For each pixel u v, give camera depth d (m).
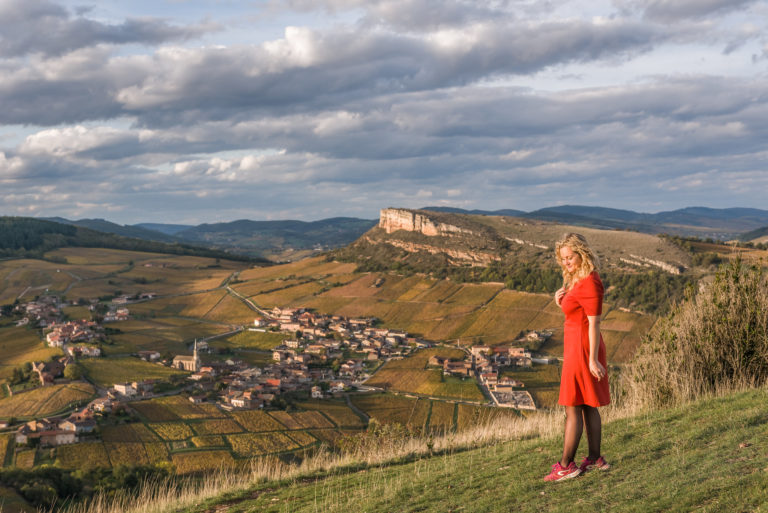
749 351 10.65
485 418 90.50
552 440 9.65
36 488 45.56
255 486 11.56
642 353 11.79
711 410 8.64
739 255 11.68
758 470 5.62
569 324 6.58
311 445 80.19
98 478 55.50
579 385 6.50
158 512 11.12
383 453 13.54
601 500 5.93
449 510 7.03
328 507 8.61
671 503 5.46
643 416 9.67
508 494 6.84
